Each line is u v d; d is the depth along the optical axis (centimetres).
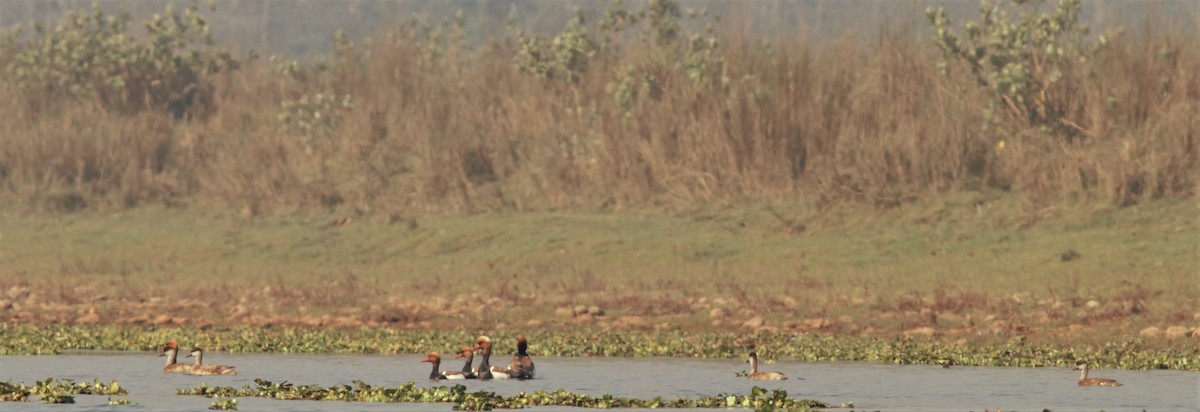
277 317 9644
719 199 12525
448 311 9794
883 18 13538
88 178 15150
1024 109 12425
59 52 16875
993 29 12950
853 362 7400
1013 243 10925
